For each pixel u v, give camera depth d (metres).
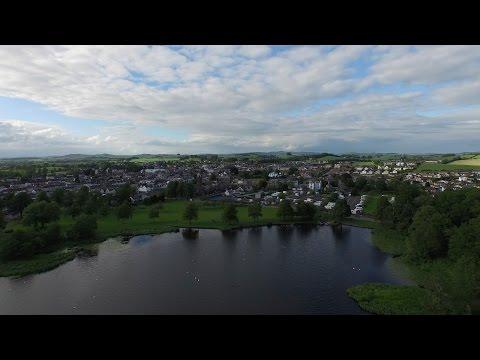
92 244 109.56
